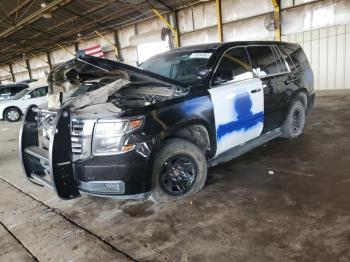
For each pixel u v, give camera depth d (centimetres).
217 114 332
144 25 1534
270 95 406
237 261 213
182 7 1334
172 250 233
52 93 356
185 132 320
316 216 259
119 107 295
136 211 305
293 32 1048
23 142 343
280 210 275
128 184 271
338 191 300
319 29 991
